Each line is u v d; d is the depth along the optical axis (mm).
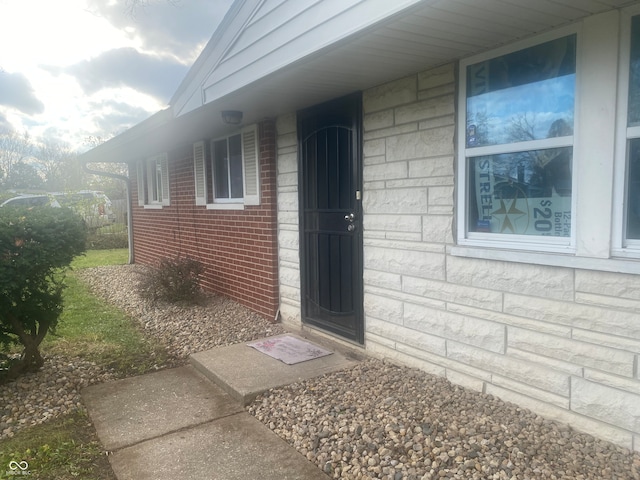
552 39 2768
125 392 3854
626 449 2545
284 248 5535
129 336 5383
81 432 3236
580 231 2686
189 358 4535
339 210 4598
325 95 4379
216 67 4609
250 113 5195
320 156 4828
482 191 3318
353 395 3465
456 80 3348
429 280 3658
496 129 3146
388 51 3107
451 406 3166
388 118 3918
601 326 2625
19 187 29250
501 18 2559
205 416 3389
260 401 3551
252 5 3895
